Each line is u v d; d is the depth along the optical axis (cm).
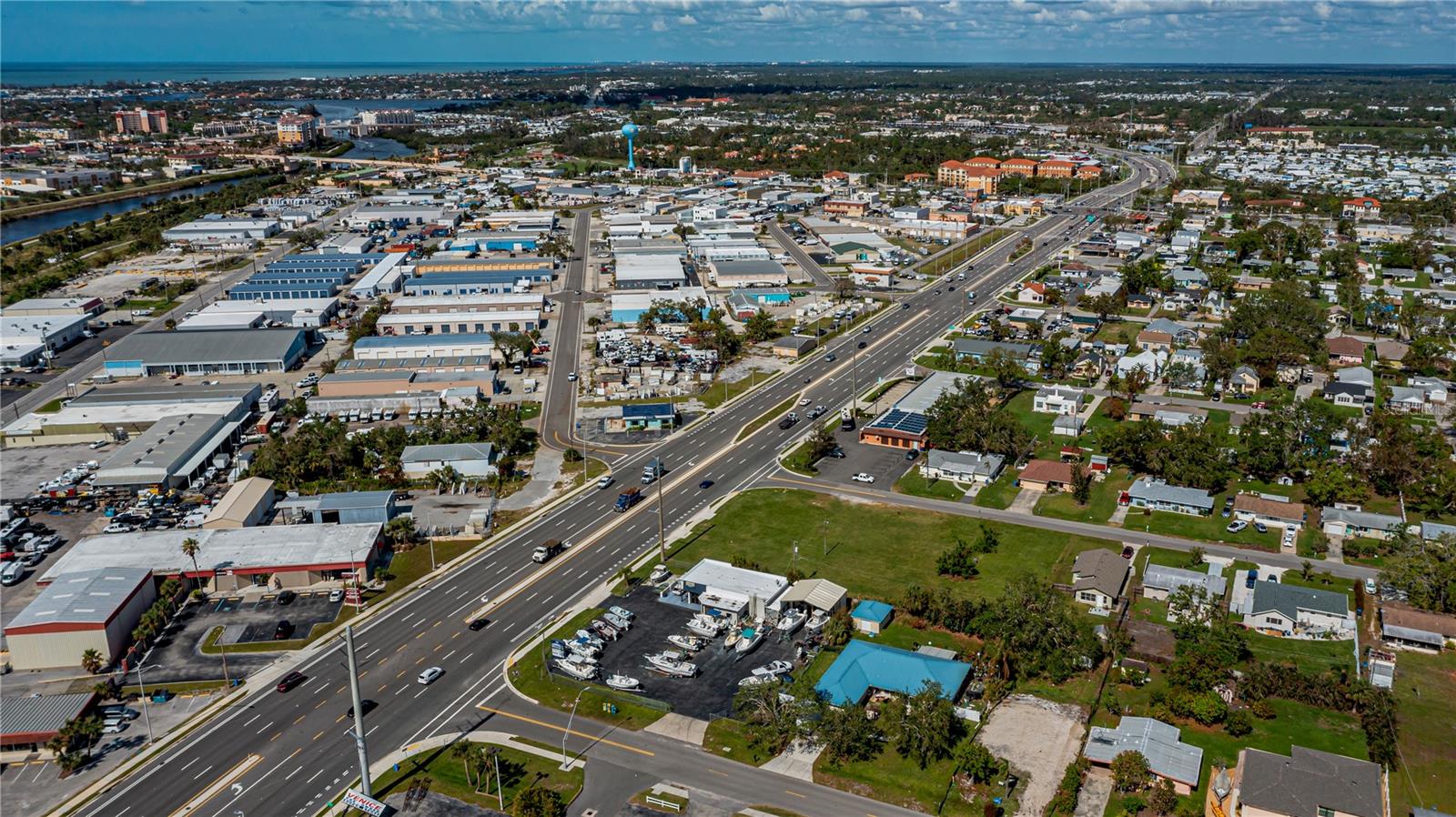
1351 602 13300
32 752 10631
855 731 10419
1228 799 9394
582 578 14388
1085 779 10106
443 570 14625
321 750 10694
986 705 11250
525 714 11300
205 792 10012
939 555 14900
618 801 9862
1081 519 16062
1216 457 17400
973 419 18562
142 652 12512
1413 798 9600
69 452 19250
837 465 18462
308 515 16150
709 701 11506
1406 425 18850
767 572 14300
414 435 19075
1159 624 12825
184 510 16500
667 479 17888
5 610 13325
